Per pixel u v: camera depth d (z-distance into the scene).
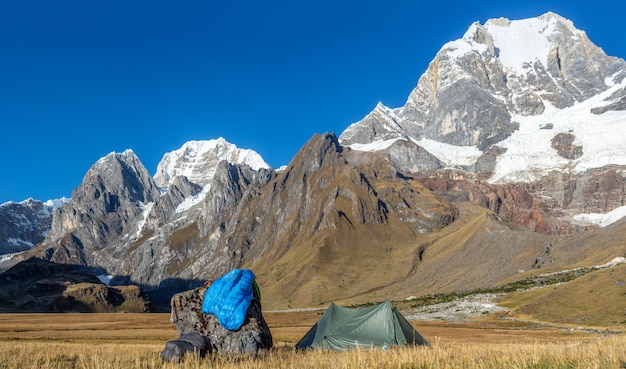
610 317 109.81
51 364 22.50
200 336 24.88
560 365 15.79
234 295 27.11
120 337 104.56
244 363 19.41
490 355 18.75
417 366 15.95
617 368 14.12
